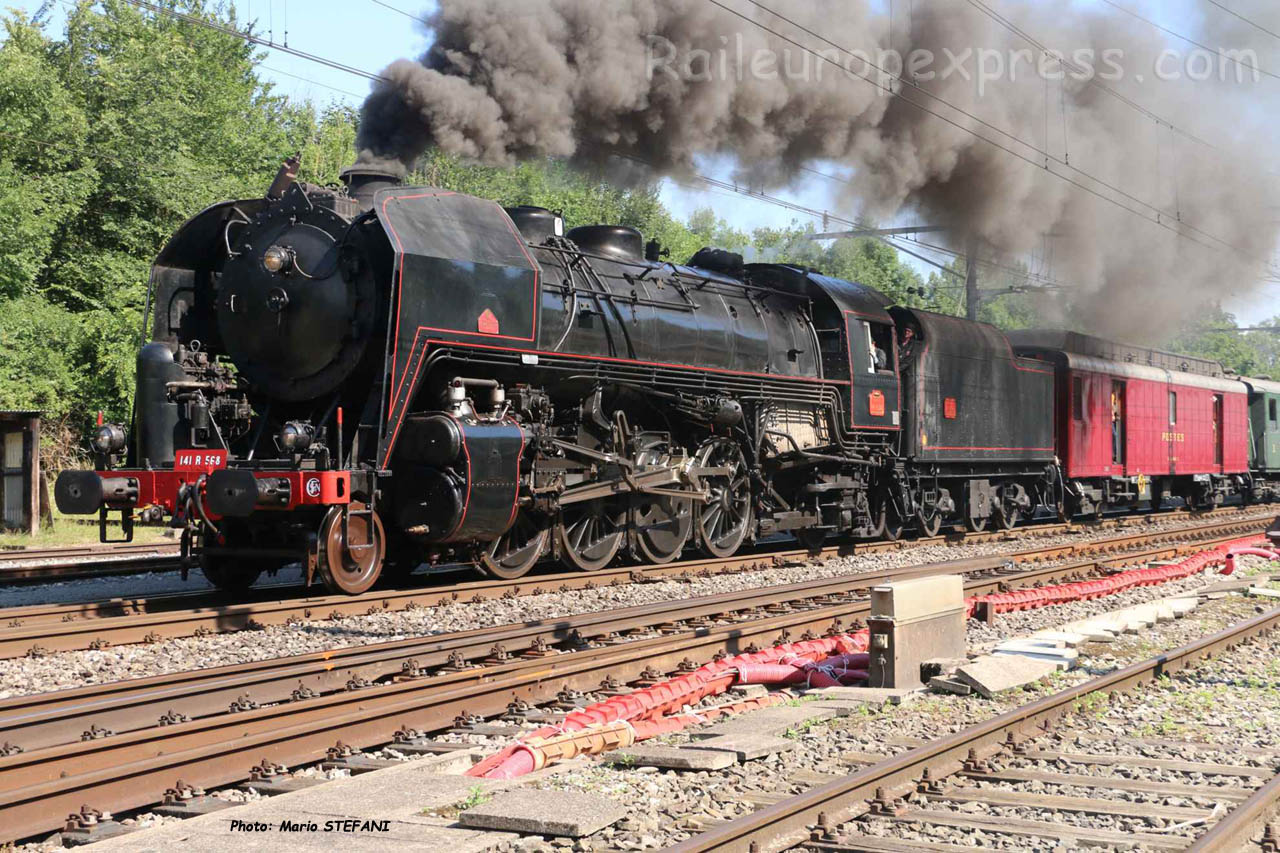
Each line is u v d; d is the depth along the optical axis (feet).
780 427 47.57
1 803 13.62
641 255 43.86
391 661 23.07
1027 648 27.58
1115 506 90.63
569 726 19.62
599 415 39.22
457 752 17.66
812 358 49.62
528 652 25.91
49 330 74.79
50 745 17.52
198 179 86.99
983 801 15.94
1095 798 16.02
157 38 90.17
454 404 33.35
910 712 21.42
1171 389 84.48
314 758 17.30
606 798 14.89
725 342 44.32
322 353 33.58
